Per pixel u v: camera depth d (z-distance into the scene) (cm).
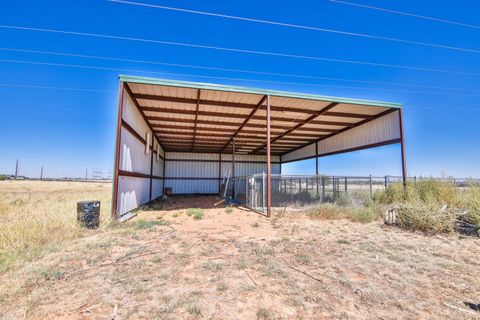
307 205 1048
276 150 1917
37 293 253
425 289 274
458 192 787
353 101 879
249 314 221
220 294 257
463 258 377
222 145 1722
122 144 695
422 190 827
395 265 348
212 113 1024
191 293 257
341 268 335
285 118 1095
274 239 493
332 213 775
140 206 995
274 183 1736
